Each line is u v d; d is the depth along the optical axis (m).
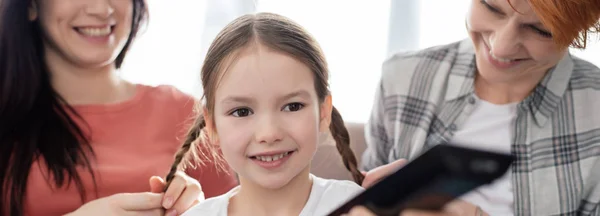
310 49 1.01
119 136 1.37
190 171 1.40
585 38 1.11
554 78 1.29
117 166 1.33
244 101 0.97
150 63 2.27
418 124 1.40
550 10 1.04
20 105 1.29
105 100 1.38
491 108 1.32
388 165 1.29
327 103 1.05
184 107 1.44
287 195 1.01
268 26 1.00
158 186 1.23
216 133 1.04
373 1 2.12
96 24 1.27
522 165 1.30
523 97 1.31
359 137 1.54
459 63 1.38
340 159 1.46
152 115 1.41
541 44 1.13
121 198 1.20
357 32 2.13
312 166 1.46
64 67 1.34
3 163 1.29
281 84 0.96
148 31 2.26
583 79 1.31
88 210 1.19
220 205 1.06
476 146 0.58
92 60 1.30
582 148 1.28
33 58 1.30
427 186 0.60
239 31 1.01
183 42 2.25
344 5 2.13
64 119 1.32
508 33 1.13
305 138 0.97
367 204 0.63
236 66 0.97
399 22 2.09
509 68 1.20
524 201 1.29
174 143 1.41
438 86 1.38
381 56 2.13
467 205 0.97
